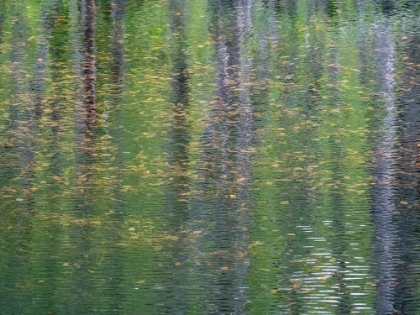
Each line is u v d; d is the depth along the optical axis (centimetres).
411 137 1507
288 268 1105
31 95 1723
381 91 1738
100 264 1115
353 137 1510
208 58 1972
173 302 1029
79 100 1695
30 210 1257
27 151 1455
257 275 1087
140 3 2584
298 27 2267
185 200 1284
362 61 1941
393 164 1401
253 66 1906
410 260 1120
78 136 1520
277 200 1284
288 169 1386
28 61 1952
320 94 1725
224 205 1269
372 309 1016
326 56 1984
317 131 1540
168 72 1869
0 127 1555
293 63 1931
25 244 1166
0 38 2150
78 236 1185
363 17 2383
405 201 1275
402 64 1912
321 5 2559
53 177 1359
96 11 2467
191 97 1708
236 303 1030
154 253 1141
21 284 1072
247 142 1491
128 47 2070
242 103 1675
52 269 1105
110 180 1348
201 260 1123
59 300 1034
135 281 1076
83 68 1897
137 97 1709
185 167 1394
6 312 1011
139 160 1419
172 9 2498
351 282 1074
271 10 2484
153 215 1241
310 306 1023
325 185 1330
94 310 1013
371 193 1304
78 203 1277
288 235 1185
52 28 2258
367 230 1196
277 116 1609
